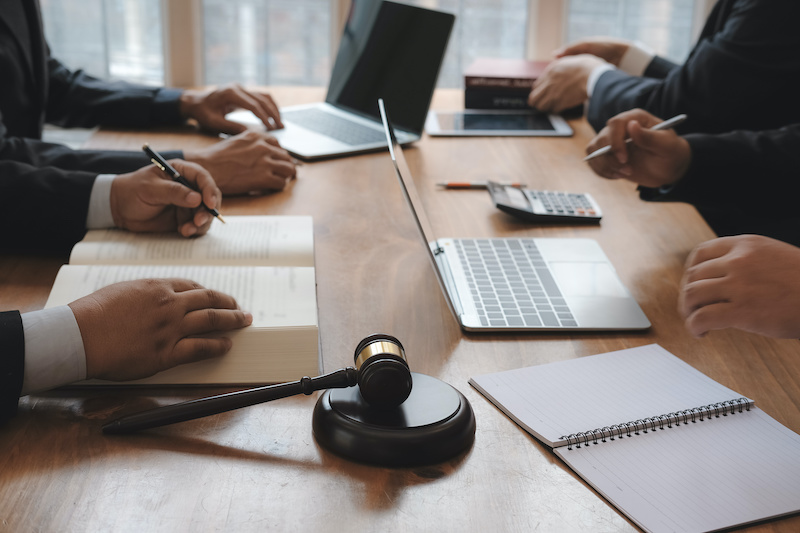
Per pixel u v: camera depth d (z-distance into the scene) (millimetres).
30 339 667
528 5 2551
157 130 1604
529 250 1062
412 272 1000
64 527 548
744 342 851
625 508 583
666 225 1201
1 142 1184
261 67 2533
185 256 937
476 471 628
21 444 638
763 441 671
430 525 566
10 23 1417
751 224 1369
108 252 934
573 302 918
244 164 1242
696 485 610
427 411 658
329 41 2523
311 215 1188
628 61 1966
